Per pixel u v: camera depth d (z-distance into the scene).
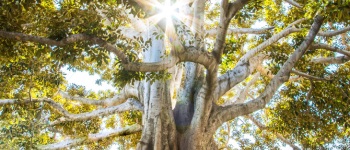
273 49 12.28
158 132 9.57
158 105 9.97
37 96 12.91
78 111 15.89
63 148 12.08
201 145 9.56
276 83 9.99
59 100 15.20
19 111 11.70
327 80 12.27
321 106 13.27
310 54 12.65
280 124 14.34
